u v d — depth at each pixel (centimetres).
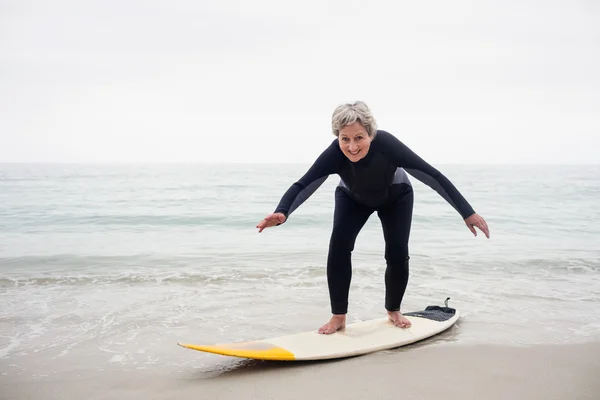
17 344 368
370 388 277
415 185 2745
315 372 302
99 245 862
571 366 311
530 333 386
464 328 400
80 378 300
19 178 3559
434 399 262
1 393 277
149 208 1510
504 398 263
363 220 364
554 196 2083
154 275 607
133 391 278
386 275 376
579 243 911
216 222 1205
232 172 5594
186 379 297
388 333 364
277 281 579
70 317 438
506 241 929
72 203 1647
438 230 1084
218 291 532
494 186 2838
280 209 315
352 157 324
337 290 361
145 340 377
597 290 547
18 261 701
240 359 333
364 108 318
